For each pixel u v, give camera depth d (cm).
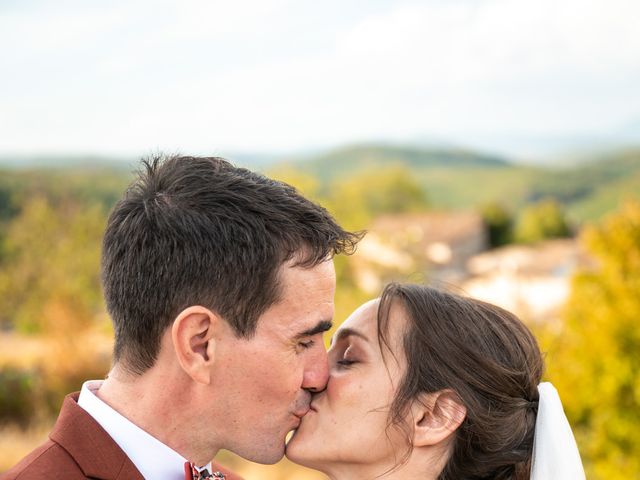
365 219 2970
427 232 4809
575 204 9000
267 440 186
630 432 689
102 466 164
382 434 201
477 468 207
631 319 691
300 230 179
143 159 186
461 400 203
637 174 8800
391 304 212
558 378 734
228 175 179
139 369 176
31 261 2925
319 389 199
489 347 210
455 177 10825
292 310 179
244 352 176
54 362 1241
